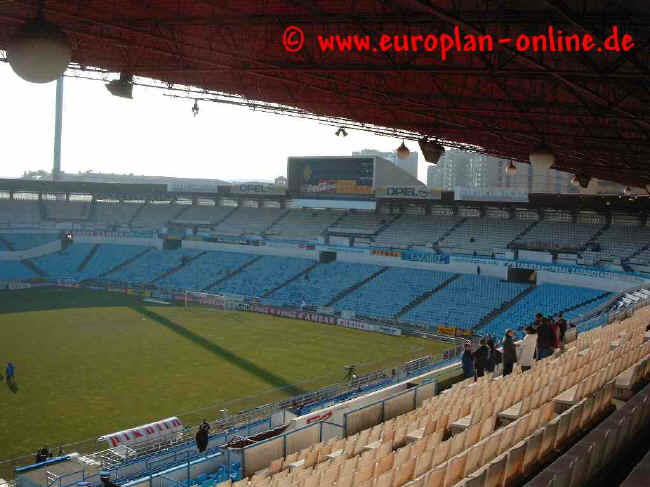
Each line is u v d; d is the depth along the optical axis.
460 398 17.02
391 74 18.05
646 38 10.48
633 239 58.28
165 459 22.38
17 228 87.06
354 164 75.06
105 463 22.72
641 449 10.70
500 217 70.56
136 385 37.28
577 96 15.66
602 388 13.84
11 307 62.44
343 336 53.56
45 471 20.22
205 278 76.62
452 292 60.97
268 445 16.45
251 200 90.38
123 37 16.66
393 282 66.06
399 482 11.34
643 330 24.61
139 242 89.00
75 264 85.06
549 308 53.44
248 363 43.28
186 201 95.44
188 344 48.75
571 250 58.91
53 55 4.95
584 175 31.64
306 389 37.22
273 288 70.62
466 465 11.01
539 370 18.08
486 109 17.33
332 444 15.95
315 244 75.88
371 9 13.26
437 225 72.44
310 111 23.86
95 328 53.69
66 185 92.12
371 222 77.25
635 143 19.25
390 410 18.91
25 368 40.28
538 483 7.50
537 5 10.16
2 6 13.48
